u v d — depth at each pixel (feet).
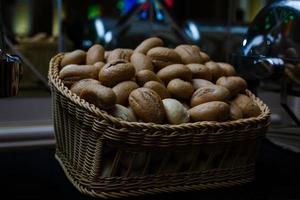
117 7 11.93
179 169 2.98
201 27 11.78
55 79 3.18
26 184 3.22
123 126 2.68
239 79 3.44
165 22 11.05
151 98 2.89
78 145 2.98
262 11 4.64
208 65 3.56
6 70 2.96
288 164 3.85
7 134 4.47
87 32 11.23
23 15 11.33
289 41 4.29
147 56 3.37
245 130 3.03
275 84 4.89
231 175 3.16
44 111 6.82
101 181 2.83
